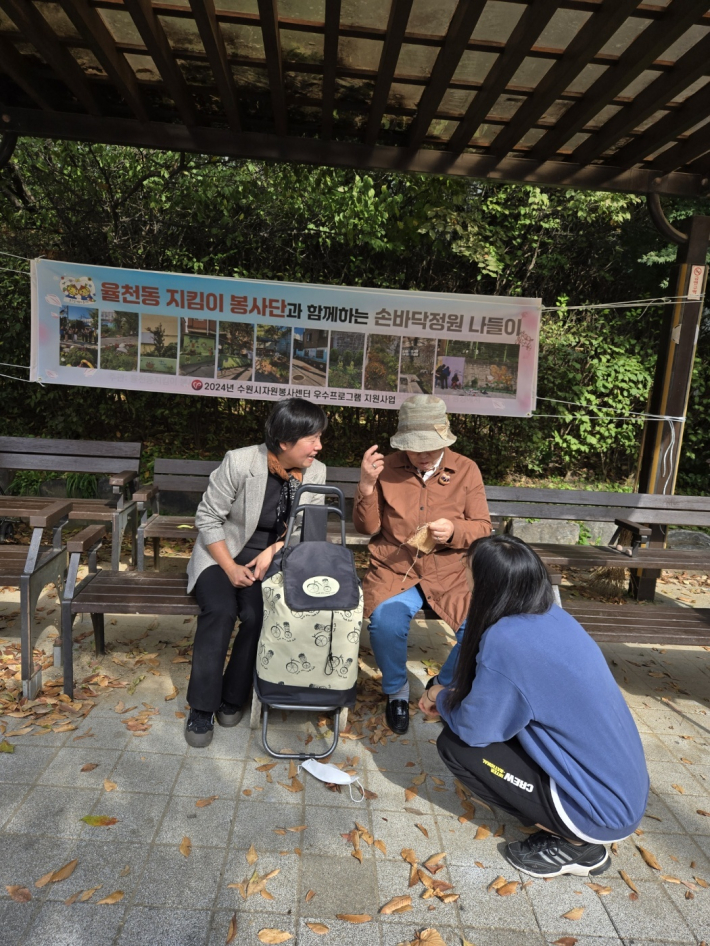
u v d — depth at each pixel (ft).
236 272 21.25
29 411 21.95
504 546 6.72
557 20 9.15
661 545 15.85
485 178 13.58
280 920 6.19
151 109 12.85
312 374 15.67
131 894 6.36
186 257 21.12
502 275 23.09
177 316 15.21
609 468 24.88
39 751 8.49
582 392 22.53
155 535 13.08
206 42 9.36
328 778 8.24
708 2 7.86
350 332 15.55
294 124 13.05
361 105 12.18
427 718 10.07
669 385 15.55
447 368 15.80
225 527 9.65
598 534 19.35
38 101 11.95
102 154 19.48
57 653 10.75
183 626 12.92
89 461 14.30
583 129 12.53
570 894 6.79
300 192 19.01
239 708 9.43
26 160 19.54
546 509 14.21
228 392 15.60
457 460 10.37
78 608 9.30
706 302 23.17
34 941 5.79
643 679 12.20
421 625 14.07
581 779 6.38
